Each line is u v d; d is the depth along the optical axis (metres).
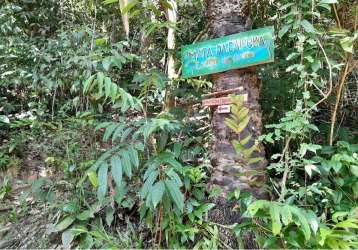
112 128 1.50
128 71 2.36
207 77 2.08
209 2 1.75
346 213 1.37
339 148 1.67
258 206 1.21
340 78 1.78
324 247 1.26
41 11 3.28
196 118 2.15
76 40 2.30
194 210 1.57
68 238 1.60
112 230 1.69
